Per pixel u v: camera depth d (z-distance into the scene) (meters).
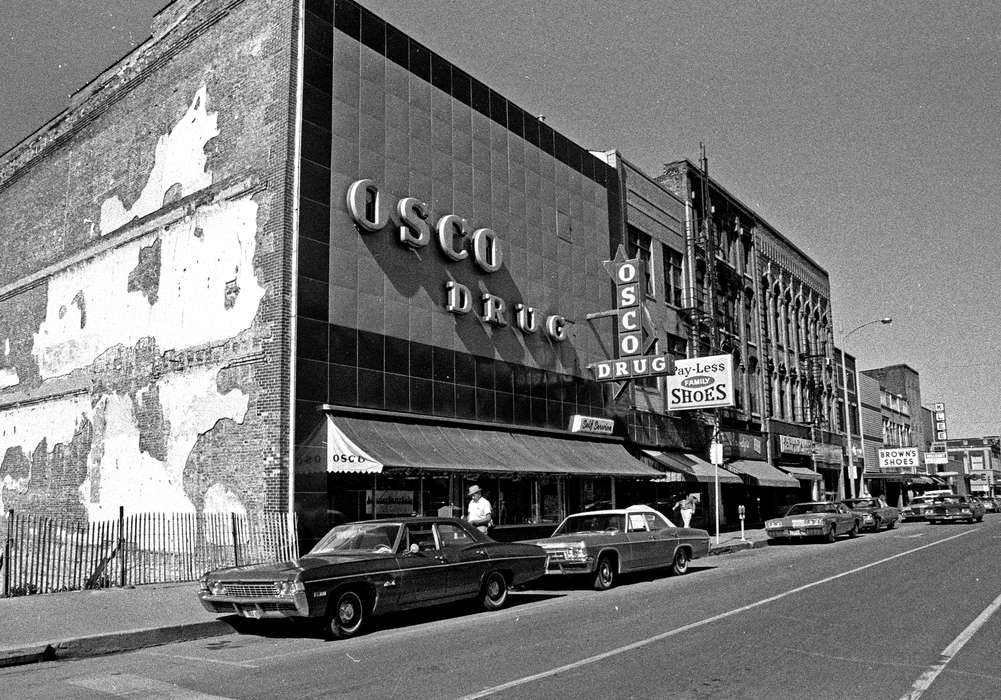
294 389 16.11
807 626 9.88
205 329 18.09
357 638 10.06
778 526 26.84
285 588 9.65
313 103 17.48
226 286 17.73
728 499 35.91
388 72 19.48
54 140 25.30
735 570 17.66
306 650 9.29
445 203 20.75
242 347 16.98
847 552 21.75
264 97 17.80
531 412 22.73
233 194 18.03
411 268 19.25
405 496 18.30
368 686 7.24
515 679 7.34
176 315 19.00
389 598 10.68
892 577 15.03
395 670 7.89
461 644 9.28
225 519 16.31
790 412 44.31
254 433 16.33
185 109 20.02
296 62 17.47
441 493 19.31
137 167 21.34
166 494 18.39
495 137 22.97
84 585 14.02
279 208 16.75
